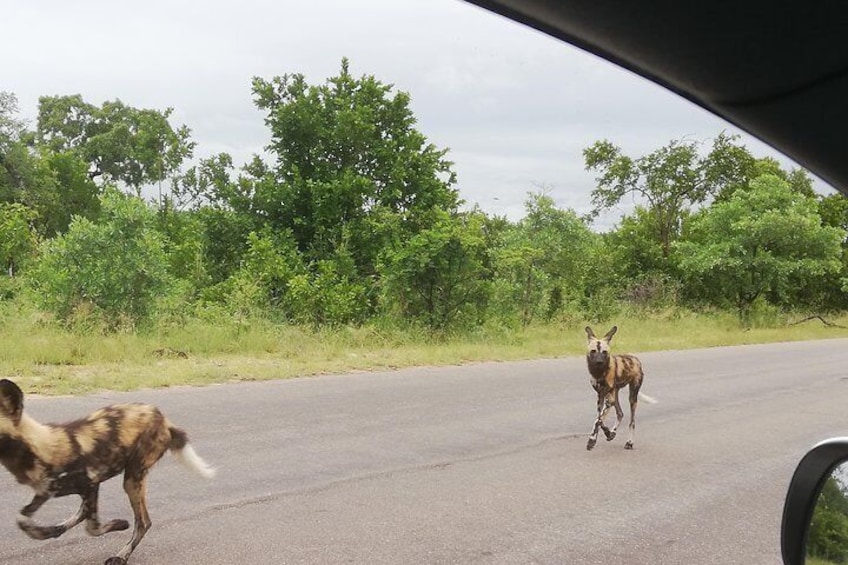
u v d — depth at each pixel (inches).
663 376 538.0
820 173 102.5
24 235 709.9
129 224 543.5
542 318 844.6
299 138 757.9
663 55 87.9
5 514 199.5
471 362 566.9
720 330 976.9
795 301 1307.8
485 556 190.4
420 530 206.4
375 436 311.0
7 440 159.6
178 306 566.6
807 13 76.1
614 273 1174.3
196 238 770.8
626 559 193.6
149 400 343.9
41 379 368.2
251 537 194.9
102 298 528.4
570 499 242.1
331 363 497.4
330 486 241.8
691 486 263.0
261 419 326.0
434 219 739.4
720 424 374.9
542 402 408.5
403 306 683.4
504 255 819.4
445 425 339.9
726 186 1232.8
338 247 709.3
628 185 1243.2
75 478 169.5
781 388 498.3
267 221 744.3
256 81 768.9
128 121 1476.4
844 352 765.9
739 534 215.6
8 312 504.4
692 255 1164.5
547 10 80.4
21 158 1047.0
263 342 523.2
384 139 783.1
